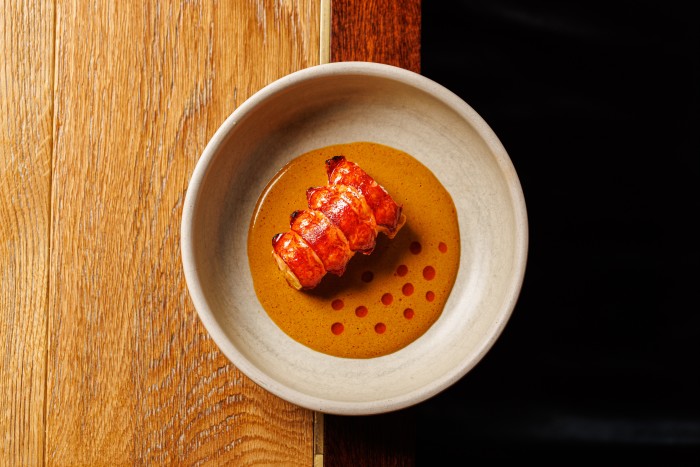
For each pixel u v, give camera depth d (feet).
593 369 2.52
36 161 1.92
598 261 2.52
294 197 1.90
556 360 2.52
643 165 2.53
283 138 1.90
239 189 1.89
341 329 1.87
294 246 1.78
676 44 2.51
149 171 1.92
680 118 2.52
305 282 1.79
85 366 1.90
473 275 1.88
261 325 1.87
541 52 2.52
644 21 2.50
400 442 1.90
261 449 1.90
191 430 1.90
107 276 1.91
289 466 1.89
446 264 1.89
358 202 1.77
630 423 2.50
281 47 1.93
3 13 1.92
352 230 1.77
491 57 2.51
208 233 1.84
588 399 2.52
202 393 1.90
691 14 2.49
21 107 1.92
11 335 1.90
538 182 2.53
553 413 2.52
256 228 1.90
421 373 1.85
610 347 2.52
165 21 1.92
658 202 2.53
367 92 1.86
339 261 1.79
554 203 2.53
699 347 2.50
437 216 1.90
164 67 1.92
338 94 1.87
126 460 1.89
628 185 2.53
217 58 1.92
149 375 1.90
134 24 1.92
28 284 1.91
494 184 1.84
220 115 1.92
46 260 1.91
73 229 1.91
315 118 1.90
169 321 1.91
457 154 1.89
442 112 1.84
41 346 1.90
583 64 2.52
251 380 1.80
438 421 2.53
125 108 1.92
